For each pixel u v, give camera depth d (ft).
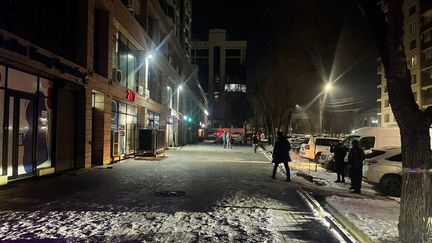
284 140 50.67
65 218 25.86
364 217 27.20
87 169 57.06
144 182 44.80
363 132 66.39
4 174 40.06
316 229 24.64
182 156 94.84
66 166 54.80
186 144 189.98
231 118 317.42
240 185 44.60
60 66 47.50
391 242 20.72
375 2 22.41
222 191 39.65
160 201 32.99
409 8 213.66
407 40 215.92
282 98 106.32
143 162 73.97
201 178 50.19
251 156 99.40
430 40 193.36
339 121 248.73
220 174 55.62
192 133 219.82
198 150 127.13
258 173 58.13
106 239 21.20
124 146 82.38
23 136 43.62
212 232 23.27
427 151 20.44
